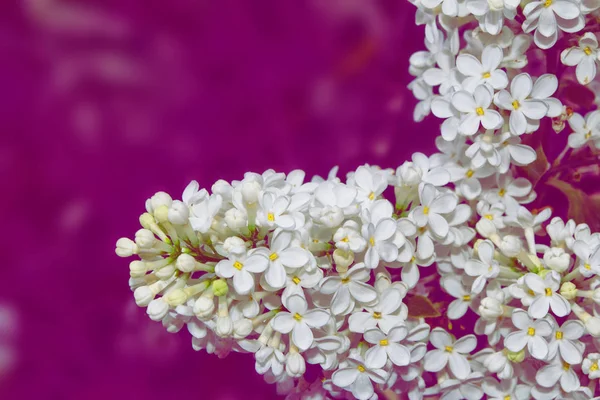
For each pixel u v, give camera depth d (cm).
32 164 107
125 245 53
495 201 56
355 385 54
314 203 53
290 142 101
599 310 53
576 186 61
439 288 59
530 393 55
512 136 55
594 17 55
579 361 53
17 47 111
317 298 53
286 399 57
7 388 92
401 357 53
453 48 56
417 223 54
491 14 54
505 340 53
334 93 98
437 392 56
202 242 53
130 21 111
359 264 52
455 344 55
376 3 96
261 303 54
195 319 54
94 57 110
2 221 102
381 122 90
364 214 52
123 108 109
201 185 103
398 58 92
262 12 106
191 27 110
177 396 85
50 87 110
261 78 105
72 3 111
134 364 90
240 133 104
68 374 93
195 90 108
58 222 104
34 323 97
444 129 55
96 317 96
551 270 53
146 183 105
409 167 54
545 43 54
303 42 103
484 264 54
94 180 106
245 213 52
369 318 53
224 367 83
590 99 58
